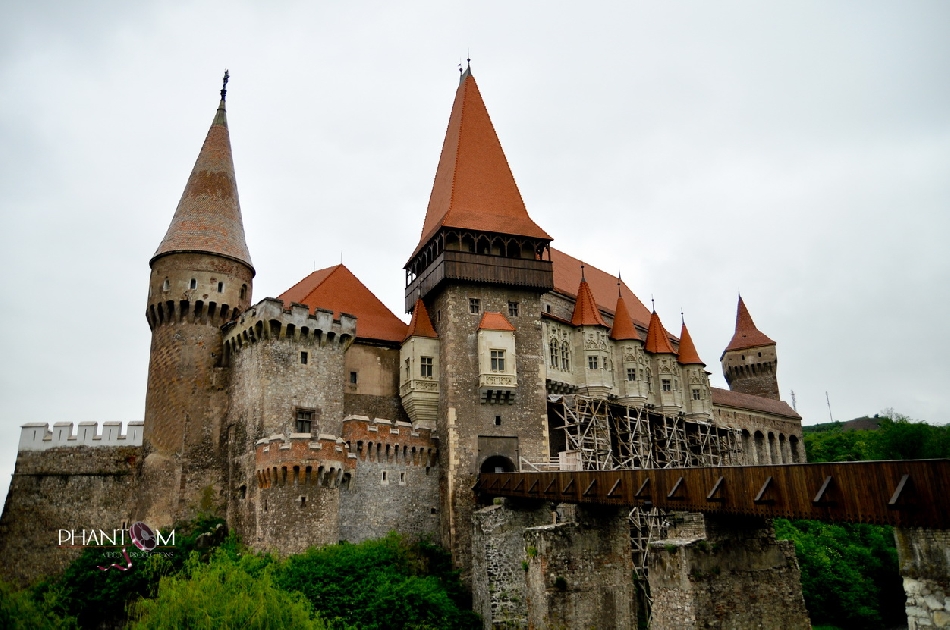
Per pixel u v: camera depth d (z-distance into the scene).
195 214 51.69
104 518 46.91
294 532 39.81
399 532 46.34
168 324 49.56
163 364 48.78
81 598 40.38
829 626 55.03
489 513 43.94
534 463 51.19
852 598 56.56
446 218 54.06
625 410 61.19
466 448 49.41
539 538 35.34
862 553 62.78
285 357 46.91
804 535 64.44
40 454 48.53
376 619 35.94
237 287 51.56
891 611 61.00
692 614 25.48
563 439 57.59
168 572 40.84
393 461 47.50
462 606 44.09
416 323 53.00
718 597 26.09
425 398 51.41
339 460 42.06
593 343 59.62
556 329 58.09
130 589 40.38
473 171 57.78
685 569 26.09
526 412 52.09
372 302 57.72
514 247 56.28
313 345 48.47
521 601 42.56
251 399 46.34
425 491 48.69
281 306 47.16
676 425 65.44
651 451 61.00
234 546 42.62
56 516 47.19
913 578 20.34
